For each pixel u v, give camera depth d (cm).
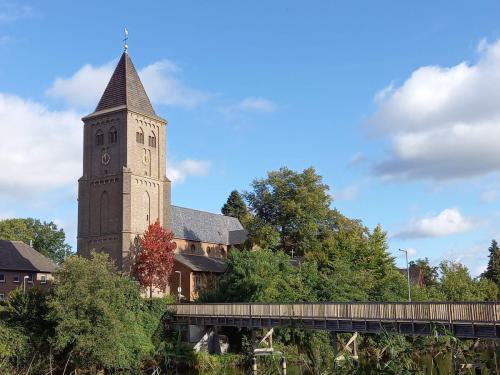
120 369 5316
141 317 6097
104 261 5509
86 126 9138
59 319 5006
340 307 4622
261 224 8694
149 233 8225
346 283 6744
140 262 8119
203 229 10306
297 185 8850
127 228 8494
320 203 8656
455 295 8812
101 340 4928
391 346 2208
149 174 9062
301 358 2592
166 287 8431
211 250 10256
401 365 2038
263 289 6247
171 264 8262
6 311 5297
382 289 7531
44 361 4953
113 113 8888
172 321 6341
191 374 5184
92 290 5156
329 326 4709
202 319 6088
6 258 8400
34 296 5397
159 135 9312
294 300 6319
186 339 6206
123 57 9269
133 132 8850
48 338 5003
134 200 8694
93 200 8869
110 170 8806
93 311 5038
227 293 6488
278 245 8731
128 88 9031
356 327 4500
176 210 10025
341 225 8712
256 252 6712
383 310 4288
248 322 5569
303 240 8462
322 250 8125
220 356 5669
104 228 8681
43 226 12962
